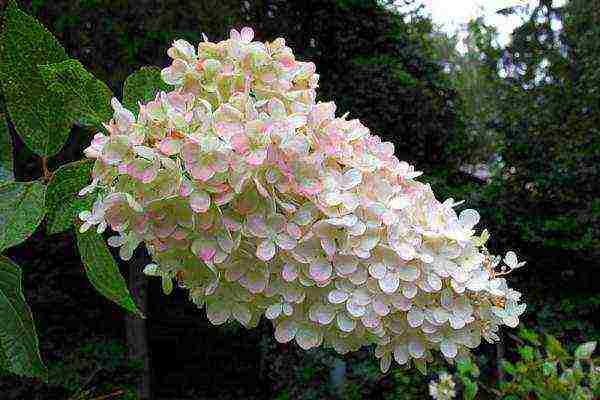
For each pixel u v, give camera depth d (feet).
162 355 10.02
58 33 7.32
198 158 1.06
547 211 9.59
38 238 7.88
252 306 1.22
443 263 1.24
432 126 10.73
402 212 1.24
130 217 1.08
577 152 9.40
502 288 1.31
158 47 7.70
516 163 9.87
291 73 1.26
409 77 10.58
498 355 7.79
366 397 8.40
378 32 10.71
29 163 6.51
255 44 1.26
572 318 8.97
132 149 1.07
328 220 1.13
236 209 1.11
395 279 1.19
